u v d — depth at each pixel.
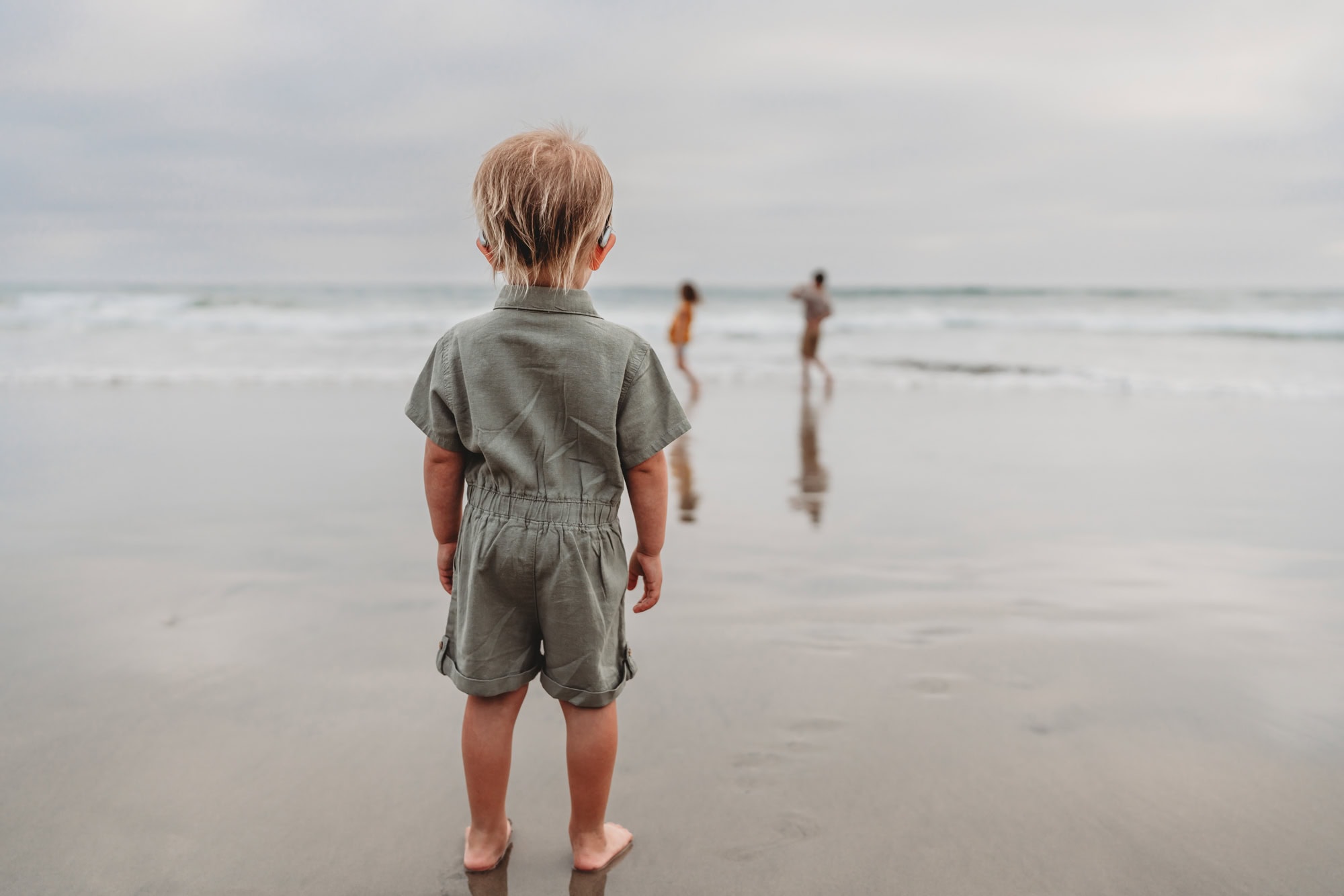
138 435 6.41
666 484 1.62
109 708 2.27
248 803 1.85
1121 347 14.94
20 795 1.86
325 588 3.23
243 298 24.02
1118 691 2.43
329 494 4.70
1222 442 6.61
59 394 8.35
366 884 1.61
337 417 7.27
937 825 1.81
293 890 1.59
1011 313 23.88
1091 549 3.84
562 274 1.51
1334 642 2.79
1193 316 21.70
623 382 1.54
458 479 1.61
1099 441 6.66
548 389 1.51
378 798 1.88
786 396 9.35
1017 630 2.88
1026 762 2.05
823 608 3.09
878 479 5.32
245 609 3.00
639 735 2.18
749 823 1.81
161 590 3.18
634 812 1.85
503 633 1.58
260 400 8.20
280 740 2.12
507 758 1.66
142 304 20.23
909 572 3.50
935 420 7.66
